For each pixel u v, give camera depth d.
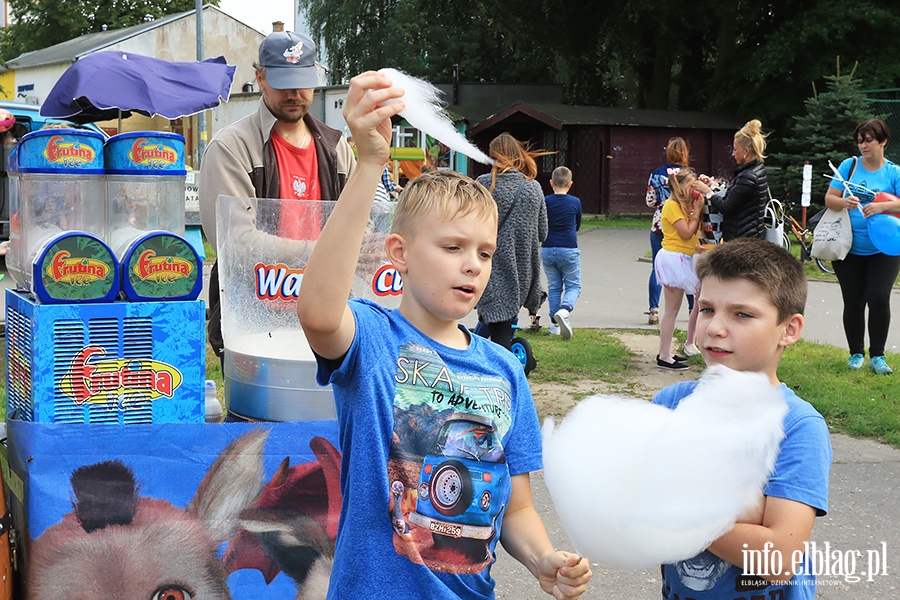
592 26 36.12
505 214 6.18
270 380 3.03
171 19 34.34
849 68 28.64
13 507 2.96
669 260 7.70
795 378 7.31
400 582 1.91
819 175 21.83
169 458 2.88
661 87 35.53
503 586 3.88
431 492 1.94
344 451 1.99
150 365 2.98
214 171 3.54
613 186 27.70
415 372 1.96
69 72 8.19
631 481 1.67
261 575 2.97
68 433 2.79
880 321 7.53
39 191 2.99
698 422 1.76
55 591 2.79
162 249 2.98
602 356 8.21
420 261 1.91
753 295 2.02
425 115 1.78
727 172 29.12
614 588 3.87
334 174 3.86
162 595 2.88
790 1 31.62
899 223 7.15
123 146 3.08
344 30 42.22
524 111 27.73
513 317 6.26
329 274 1.79
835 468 5.38
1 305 6.09
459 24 40.84
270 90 3.59
